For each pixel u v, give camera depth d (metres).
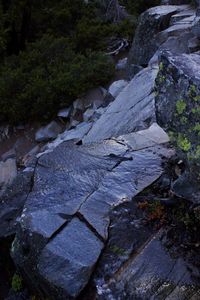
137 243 4.39
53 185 5.32
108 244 4.42
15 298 4.83
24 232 4.66
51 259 4.32
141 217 4.68
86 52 13.84
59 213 4.79
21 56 13.94
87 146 6.04
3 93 12.22
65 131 11.17
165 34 10.67
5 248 5.46
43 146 11.30
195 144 3.98
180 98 4.10
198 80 3.95
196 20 9.75
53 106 11.73
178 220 4.54
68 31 15.78
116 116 8.00
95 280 4.14
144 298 3.91
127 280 4.08
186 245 4.32
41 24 16.17
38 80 12.25
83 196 5.03
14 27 15.55
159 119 4.44
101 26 15.10
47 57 13.56
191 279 4.02
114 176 5.32
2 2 15.44
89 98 11.81
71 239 4.46
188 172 4.29
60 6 16.31
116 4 16.03
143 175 5.27
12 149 11.55
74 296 4.07
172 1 13.23
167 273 4.09
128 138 6.15
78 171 5.52
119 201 4.90
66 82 11.82
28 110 11.87
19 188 6.05
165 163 5.46
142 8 17.31
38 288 4.58
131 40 14.55
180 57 4.36
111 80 12.39
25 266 4.61
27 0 15.29
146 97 7.69
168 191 4.97
